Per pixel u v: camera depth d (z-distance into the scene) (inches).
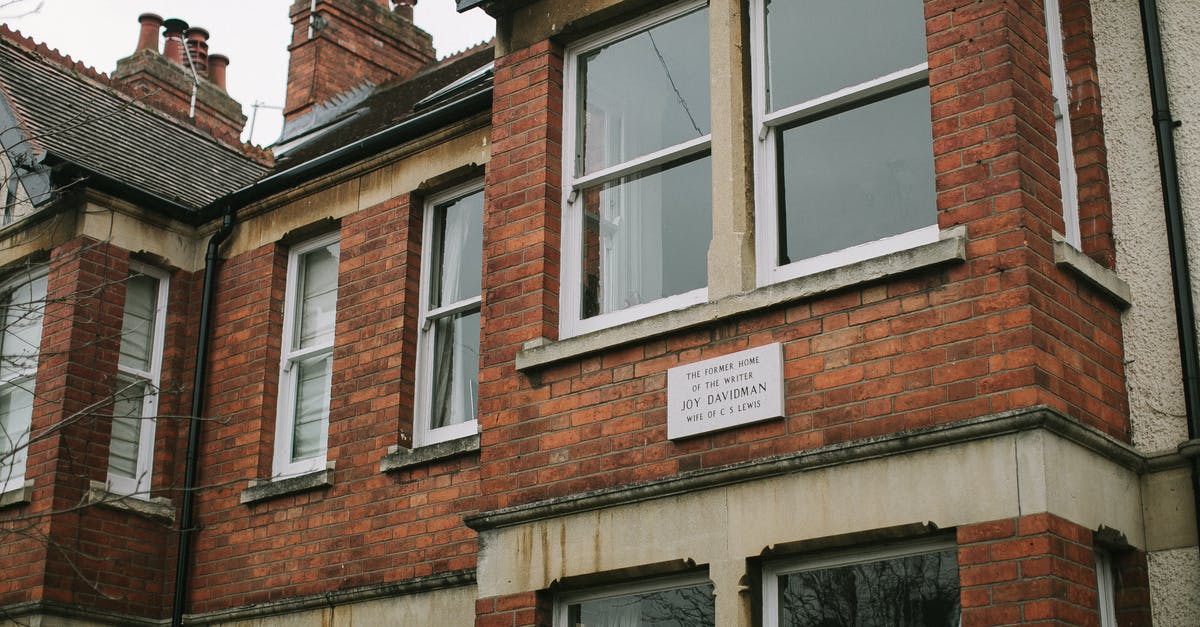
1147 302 294.2
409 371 425.7
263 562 434.0
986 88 284.8
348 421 429.1
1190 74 301.4
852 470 279.9
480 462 374.9
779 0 332.8
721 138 324.5
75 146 502.3
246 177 568.4
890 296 285.4
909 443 271.7
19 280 494.0
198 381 472.1
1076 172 304.7
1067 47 313.3
